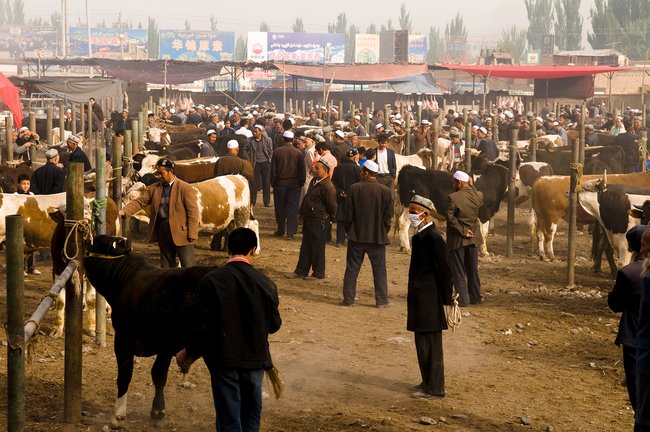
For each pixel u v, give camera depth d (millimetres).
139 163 17312
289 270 15008
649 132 33781
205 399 8445
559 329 11758
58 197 11414
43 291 12609
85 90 43031
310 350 10289
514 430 7773
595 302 13406
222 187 14367
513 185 16906
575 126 38406
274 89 62312
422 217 8680
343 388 8906
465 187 12641
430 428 7691
